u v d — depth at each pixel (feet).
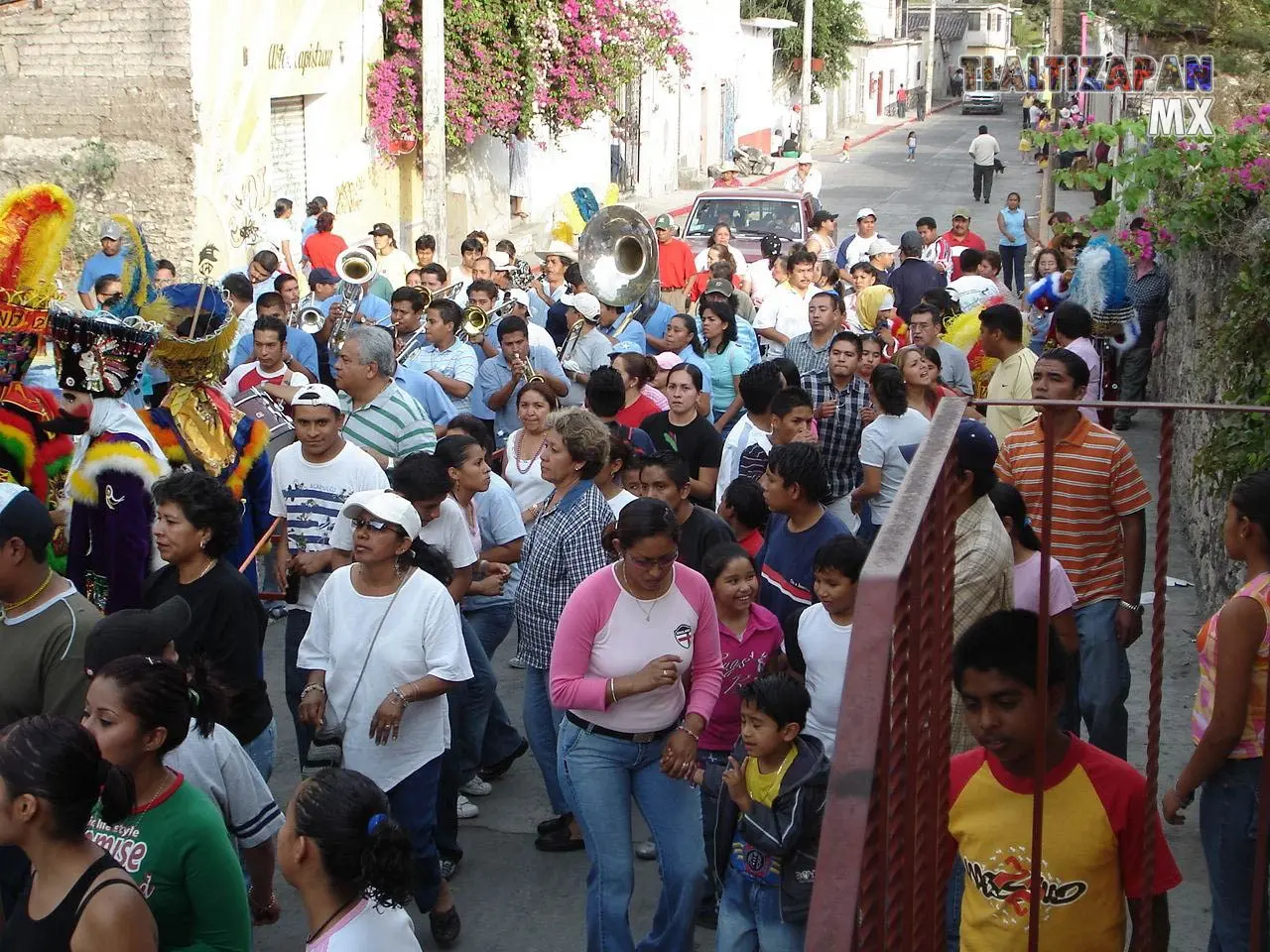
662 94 129.70
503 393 32.76
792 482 18.93
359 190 71.82
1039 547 18.17
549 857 21.04
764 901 14.56
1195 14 61.72
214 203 58.44
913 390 26.45
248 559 22.22
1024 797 10.43
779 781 14.44
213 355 22.39
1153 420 47.47
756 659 17.88
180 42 56.03
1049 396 19.15
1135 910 10.48
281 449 22.63
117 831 12.21
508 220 92.48
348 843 11.80
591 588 15.90
